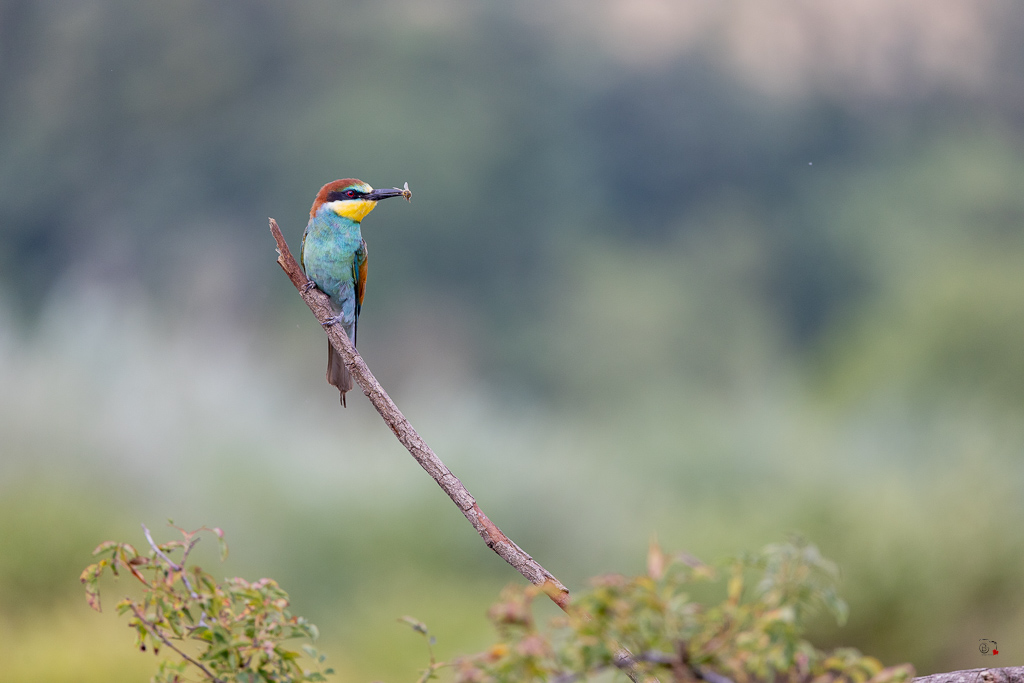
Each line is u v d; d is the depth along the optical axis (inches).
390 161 1097.4
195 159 1128.2
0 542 361.1
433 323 1083.3
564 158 1193.4
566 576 469.1
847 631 357.4
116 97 1138.7
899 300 927.7
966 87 1284.4
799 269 1199.6
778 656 63.6
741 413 610.2
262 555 428.8
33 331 587.2
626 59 1251.8
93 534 379.9
